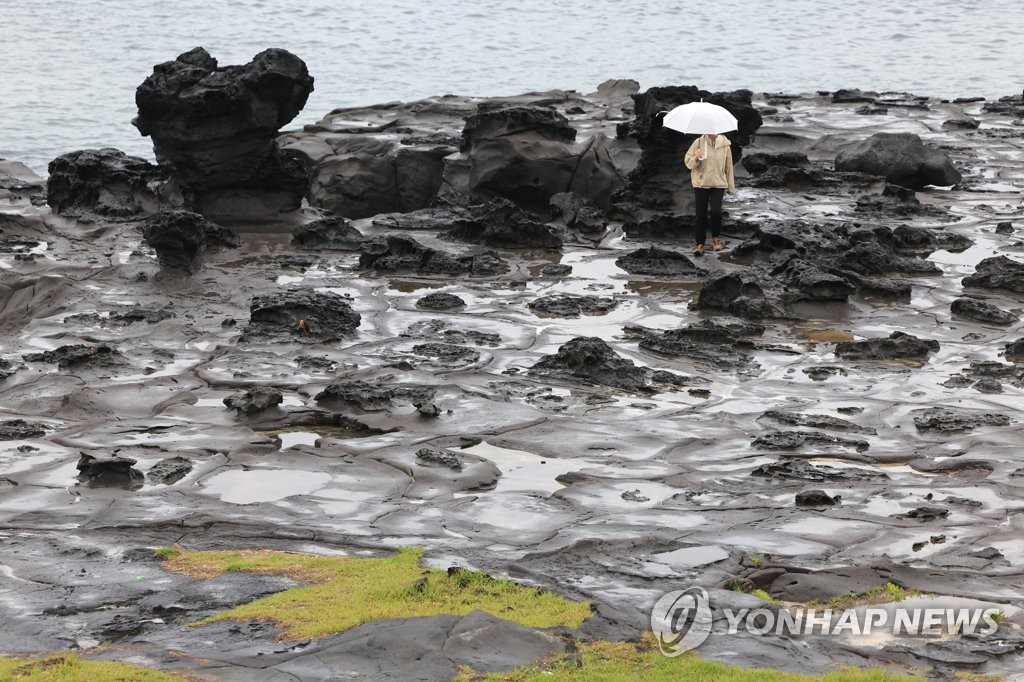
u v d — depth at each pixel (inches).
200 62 959.6
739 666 338.6
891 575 408.2
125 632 365.1
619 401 605.9
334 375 640.4
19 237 935.0
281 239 938.7
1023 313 757.3
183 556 428.1
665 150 996.6
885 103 1546.5
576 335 712.4
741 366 657.6
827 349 689.0
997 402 601.3
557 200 1003.9
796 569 410.6
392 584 388.8
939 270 846.5
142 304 774.5
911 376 641.0
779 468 517.7
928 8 3661.4
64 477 519.8
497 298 791.1
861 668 342.3
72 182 984.3
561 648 345.4
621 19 3523.6
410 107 1408.7
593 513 473.7
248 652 343.6
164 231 818.8
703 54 2957.7
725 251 903.1
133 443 555.8
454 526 461.1
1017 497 489.7
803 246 850.1
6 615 378.3
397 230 970.7
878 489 498.3
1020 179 1170.0
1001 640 363.9
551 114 1077.8
